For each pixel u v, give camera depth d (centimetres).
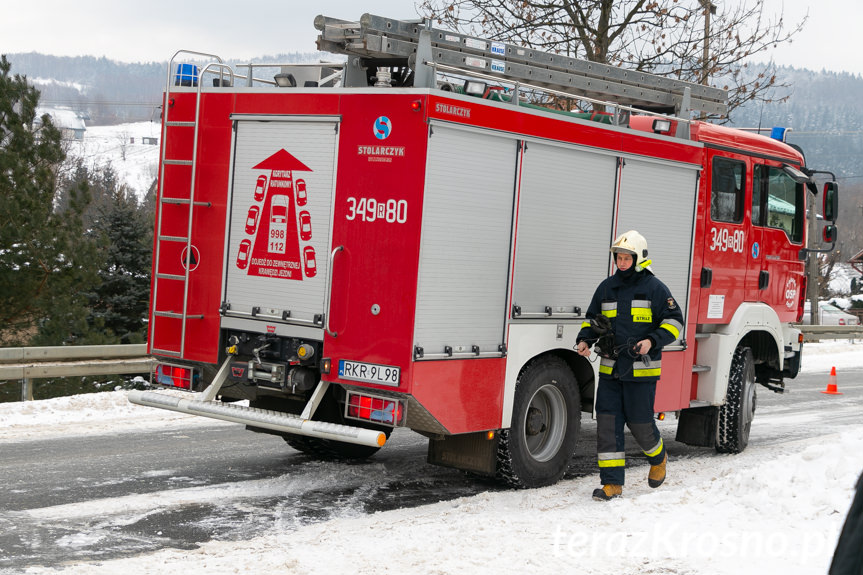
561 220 736
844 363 2255
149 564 508
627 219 801
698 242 885
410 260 630
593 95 887
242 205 709
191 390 743
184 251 741
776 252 1009
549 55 805
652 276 714
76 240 1756
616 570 500
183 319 729
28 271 1692
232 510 654
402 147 636
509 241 695
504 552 529
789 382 1780
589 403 804
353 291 652
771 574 481
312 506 678
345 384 655
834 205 1016
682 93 945
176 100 745
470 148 659
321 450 841
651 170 823
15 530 582
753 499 616
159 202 753
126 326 2127
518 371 710
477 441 714
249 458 835
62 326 1669
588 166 757
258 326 700
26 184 1738
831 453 649
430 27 712
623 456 712
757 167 967
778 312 1021
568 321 750
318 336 669
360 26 688
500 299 692
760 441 1054
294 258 683
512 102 708
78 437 889
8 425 933
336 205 663
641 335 703
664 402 857
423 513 649
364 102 652
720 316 921
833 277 6656
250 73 768
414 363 630
